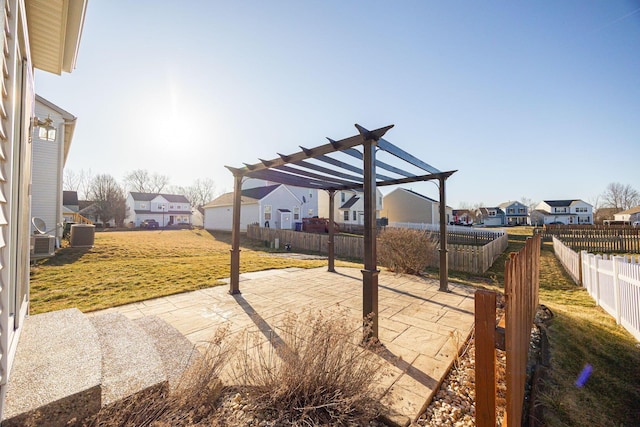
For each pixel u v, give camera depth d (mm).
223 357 2289
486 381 1379
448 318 4145
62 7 2350
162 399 1942
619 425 2291
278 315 4148
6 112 1470
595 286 5320
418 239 7742
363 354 2449
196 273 7168
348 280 6672
